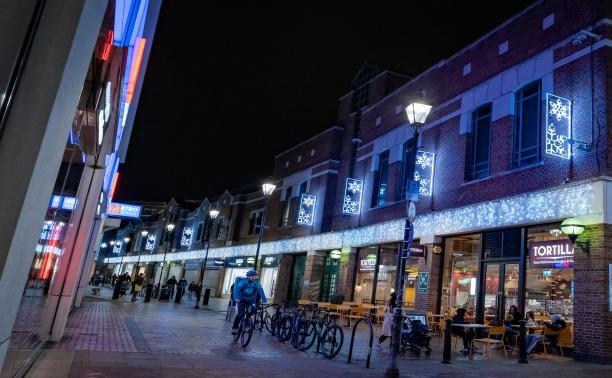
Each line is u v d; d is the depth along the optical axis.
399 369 9.06
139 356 7.79
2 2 2.00
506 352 12.57
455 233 17.12
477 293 15.85
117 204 33.09
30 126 1.95
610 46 13.29
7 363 4.78
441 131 19.58
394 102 23.81
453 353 12.24
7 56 1.96
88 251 16.50
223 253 43.12
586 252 12.07
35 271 5.17
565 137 13.39
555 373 9.41
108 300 23.31
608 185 12.12
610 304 11.43
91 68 4.87
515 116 16.14
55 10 2.11
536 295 13.73
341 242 25.09
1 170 1.89
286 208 34.44
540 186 14.14
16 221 1.84
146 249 68.25
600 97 12.97
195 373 6.88
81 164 7.66
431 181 19.25
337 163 29.75
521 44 16.41
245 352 9.49
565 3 14.91
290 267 31.38
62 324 8.45
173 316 16.67
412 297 19.25
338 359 9.79
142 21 5.84
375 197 24.08
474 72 18.42
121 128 9.48
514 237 14.88
